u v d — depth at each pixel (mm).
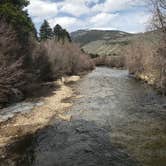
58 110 19547
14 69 21672
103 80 39250
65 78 41406
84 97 24656
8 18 25422
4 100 21188
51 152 11828
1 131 14812
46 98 24156
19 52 26047
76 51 56031
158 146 11883
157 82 27781
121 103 21406
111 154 11328
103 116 17500
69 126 15531
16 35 25953
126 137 13266
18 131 14781
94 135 13812
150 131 13984
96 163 10586
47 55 36219
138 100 22312
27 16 32562
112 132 14141
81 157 11188
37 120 16922
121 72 55781
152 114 17516
